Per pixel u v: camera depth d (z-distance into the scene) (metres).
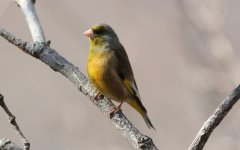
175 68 14.05
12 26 16.25
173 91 13.70
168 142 12.37
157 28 14.52
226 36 11.88
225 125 11.45
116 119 7.25
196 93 11.91
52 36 15.81
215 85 11.24
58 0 14.88
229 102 5.88
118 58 9.48
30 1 8.45
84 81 7.84
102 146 11.79
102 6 14.94
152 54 14.42
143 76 14.12
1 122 15.23
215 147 10.65
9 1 11.07
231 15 13.25
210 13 11.38
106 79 9.36
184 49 11.95
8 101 15.59
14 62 16.27
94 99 7.78
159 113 13.38
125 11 14.81
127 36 14.63
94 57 9.45
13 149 5.20
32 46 7.72
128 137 6.88
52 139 13.49
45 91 14.84
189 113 12.91
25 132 14.69
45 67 15.75
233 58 11.16
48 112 13.98
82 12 15.15
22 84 15.68
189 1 11.99
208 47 11.67
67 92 14.30
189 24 12.09
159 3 13.49
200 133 5.95
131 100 9.58
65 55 15.37
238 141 10.60
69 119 12.48
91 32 9.54
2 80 15.81
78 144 12.09
